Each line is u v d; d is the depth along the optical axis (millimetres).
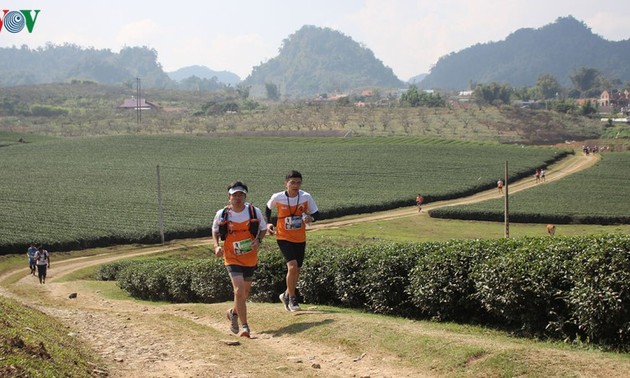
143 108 199875
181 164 94688
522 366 8555
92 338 11328
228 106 187750
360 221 62906
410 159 97375
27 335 8898
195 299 20016
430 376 8945
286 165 93062
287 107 183500
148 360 9805
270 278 16062
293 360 9914
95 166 92875
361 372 9258
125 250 51625
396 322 11586
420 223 60719
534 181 85188
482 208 63062
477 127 150750
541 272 10891
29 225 55656
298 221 13000
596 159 102562
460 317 12570
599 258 10164
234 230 11719
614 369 8273
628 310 9906
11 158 99250
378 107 181500
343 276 14539
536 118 158875
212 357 9977
